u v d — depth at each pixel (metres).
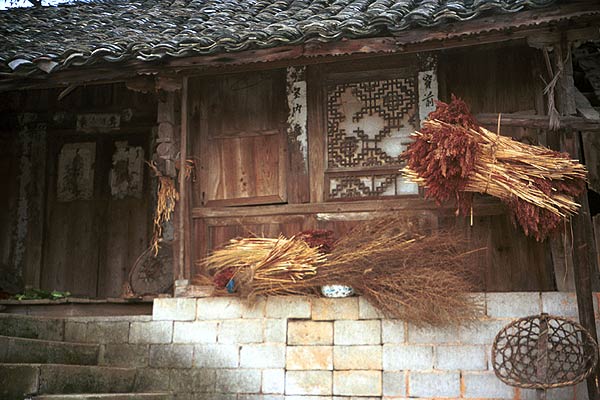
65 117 10.26
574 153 6.69
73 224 10.20
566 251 7.16
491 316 6.51
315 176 8.16
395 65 8.10
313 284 6.81
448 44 6.97
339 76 8.24
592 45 8.95
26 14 10.11
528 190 6.20
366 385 6.59
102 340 7.27
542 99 7.69
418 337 6.58
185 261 7.93
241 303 7.02
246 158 8.39
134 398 6.36
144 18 9.11
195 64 7.30
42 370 6.05
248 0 9.35
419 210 7.79
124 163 10.23
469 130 6.34
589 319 6.25
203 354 7.02
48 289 10.06
